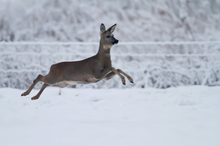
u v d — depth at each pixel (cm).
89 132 3400
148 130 3453
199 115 3928
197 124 3628
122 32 8531
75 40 8581
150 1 8962
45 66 5794
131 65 6200
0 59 5656
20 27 8638
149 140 3192
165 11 8806
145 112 4044
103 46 3828
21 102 4400
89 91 4816
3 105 4297
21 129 3512
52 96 4603
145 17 8775
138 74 5631
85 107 4234
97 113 4025
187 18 8688
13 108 4209
